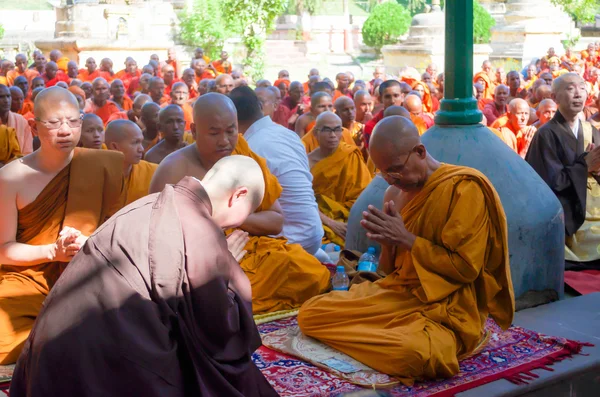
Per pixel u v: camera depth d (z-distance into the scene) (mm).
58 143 4312
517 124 9320
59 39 24203
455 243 4129
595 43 25719
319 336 4520
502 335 4746
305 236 5918
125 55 23516
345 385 4027
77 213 4418
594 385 4410
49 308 3035
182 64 24828
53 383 2936
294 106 12766
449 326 4242
